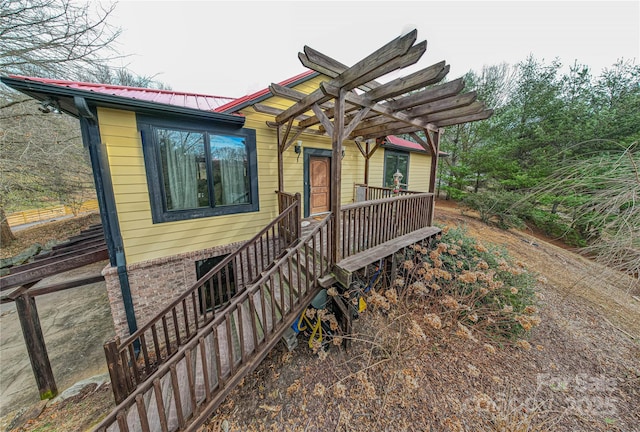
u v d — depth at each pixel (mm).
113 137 3514
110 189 3561
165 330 3297
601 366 3191
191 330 4402
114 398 3012
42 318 5297
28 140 6504
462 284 3635
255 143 4875
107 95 3129
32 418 3031
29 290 3150
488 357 3266
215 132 4328
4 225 8547
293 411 2641
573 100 9148
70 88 2891
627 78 8438
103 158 3469
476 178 11578
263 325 2734
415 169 9852
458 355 3242
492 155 10516
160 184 3928
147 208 3861
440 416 2537
